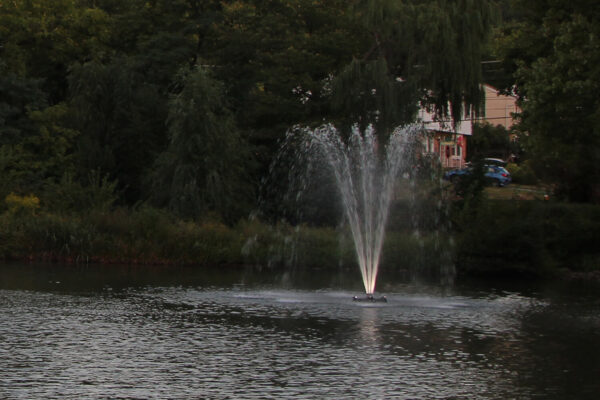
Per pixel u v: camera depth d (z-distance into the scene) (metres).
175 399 17.53
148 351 22.50
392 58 61.44
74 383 18.75
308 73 64.12
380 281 42.84
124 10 76.69
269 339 24.64
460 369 20.95
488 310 31.92
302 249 48.75
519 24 58.06
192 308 30.66
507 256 46.94
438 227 52.66
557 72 44.75
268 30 64.38
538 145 47.66
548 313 31.28
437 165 55.78
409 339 25.06
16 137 59.91
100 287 36.34
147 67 65.00
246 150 57.62
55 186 54.88
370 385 19.05
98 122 60.59
